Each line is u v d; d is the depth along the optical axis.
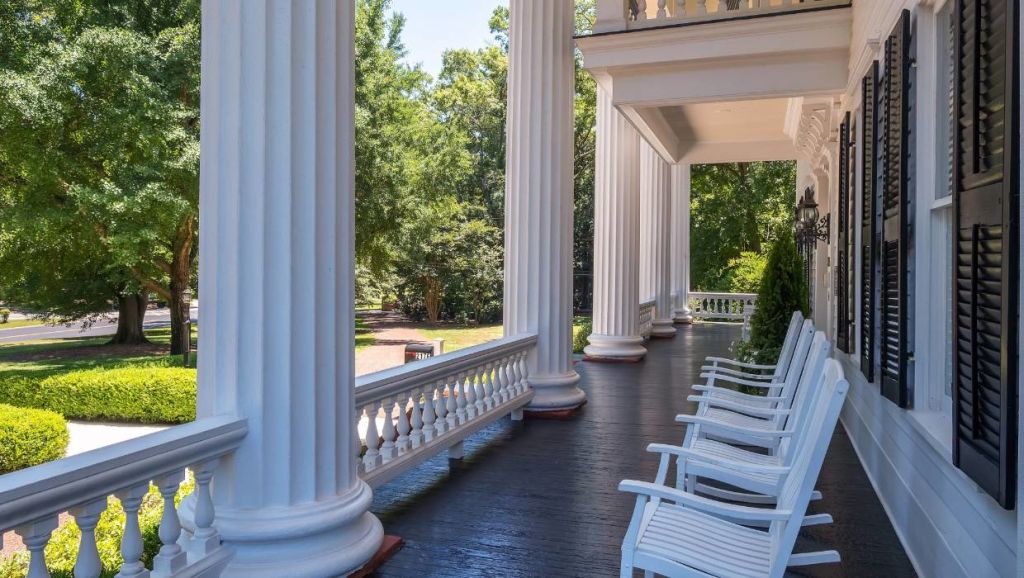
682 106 9.29
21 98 13.17
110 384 12.16
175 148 15.23
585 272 29.84
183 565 2.45
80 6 15.39
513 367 6.38
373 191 21.61
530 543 3.54
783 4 6.46
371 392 3.85
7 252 16.92
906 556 3.41
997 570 2.16
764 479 3.31
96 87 14.52
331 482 2.93
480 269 28.03
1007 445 1.94
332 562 2.83
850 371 5.84
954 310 2.43
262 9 2.70
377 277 24.92
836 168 7.09
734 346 10.06
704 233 27.28
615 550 3.46
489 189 29.81
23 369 18.08
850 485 4.53
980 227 2.18
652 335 13.93
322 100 2.86
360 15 22.00
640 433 5.98
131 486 2.22
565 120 6.96
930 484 3.01
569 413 6.72
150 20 15.91
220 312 2.76
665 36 6.77
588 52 7.03
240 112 2.71
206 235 2.79
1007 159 1.93
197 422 2.59
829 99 7.00
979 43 2.20
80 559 2.11
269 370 2.74
